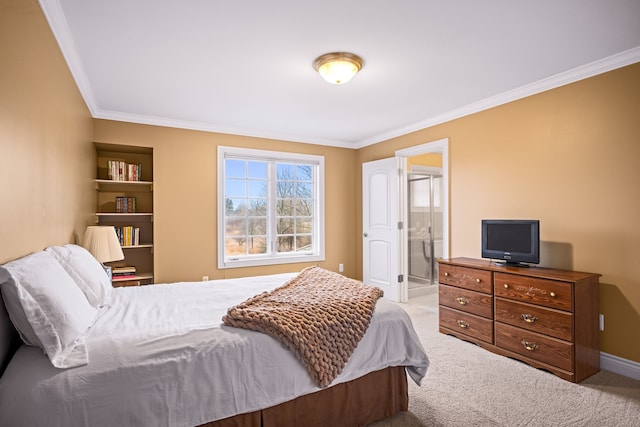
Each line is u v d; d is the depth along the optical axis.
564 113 2.93
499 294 2.92
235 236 4.75
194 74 2.90
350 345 1.83
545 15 2.05
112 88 3.20
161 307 2.06
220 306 2.09
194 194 4.38
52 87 2.09
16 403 1.17
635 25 2.16
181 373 1.42
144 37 2.30
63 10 1.98
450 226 3.96
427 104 3.69
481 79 3.02
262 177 4.96
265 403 1.57
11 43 1.47
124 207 3.94
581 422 1.97
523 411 2.08
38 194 1.82
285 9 1.99
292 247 5.17
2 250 1.38
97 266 2.22
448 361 2.79
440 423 1.97
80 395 1.24
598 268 2.70
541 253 3.08
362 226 5.46
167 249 4.21
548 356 2.57
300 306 1.94
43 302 1.36
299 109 3.85
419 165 5.88
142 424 1.32
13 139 1.49
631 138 2.53
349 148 5.61
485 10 2.00
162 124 4.20
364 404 1.96
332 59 2.55
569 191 2.89
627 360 2.54
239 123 4.43
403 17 2.08
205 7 1.96
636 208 2.51
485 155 3.59
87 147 3.38
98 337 1.50
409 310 4.31
